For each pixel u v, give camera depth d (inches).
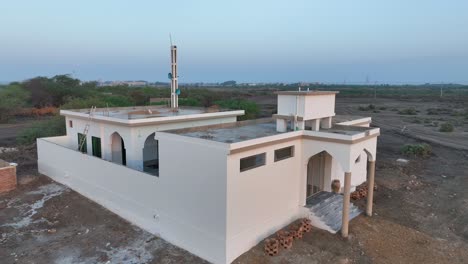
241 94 4060.0
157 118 666.8
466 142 1379.2
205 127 611.5
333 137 518.9
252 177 477.4
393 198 712.4
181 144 484.1
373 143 576.4
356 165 749.3
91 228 567.2
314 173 664.4
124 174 589.0
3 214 623.5
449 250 508.7
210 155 448.8
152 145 786.2
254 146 466.9
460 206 682.8
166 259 473.4
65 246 510.9
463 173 919.7
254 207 487.5
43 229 566.3
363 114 2438.5
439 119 2190.0
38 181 802.2
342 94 5054.1
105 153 723.4
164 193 519.5
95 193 671.8
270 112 2304.4
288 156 552.4
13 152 1086.4
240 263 451.8
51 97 2556.6
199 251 479.8
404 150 1136.2
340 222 564.7
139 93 2383.1
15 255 485.4
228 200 439.2
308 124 621.0
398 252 495.2
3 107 1929.1
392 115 2402.8
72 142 851.4
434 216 631.2
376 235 538.3
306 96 547.8
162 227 530.6
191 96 2404.0
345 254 479.2
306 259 462.9
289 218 562.6
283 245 487.5
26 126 1781.5
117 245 512.1
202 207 468.1
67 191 734.5
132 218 584.7
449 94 5364.2
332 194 646.5
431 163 1024.2
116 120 655.1
